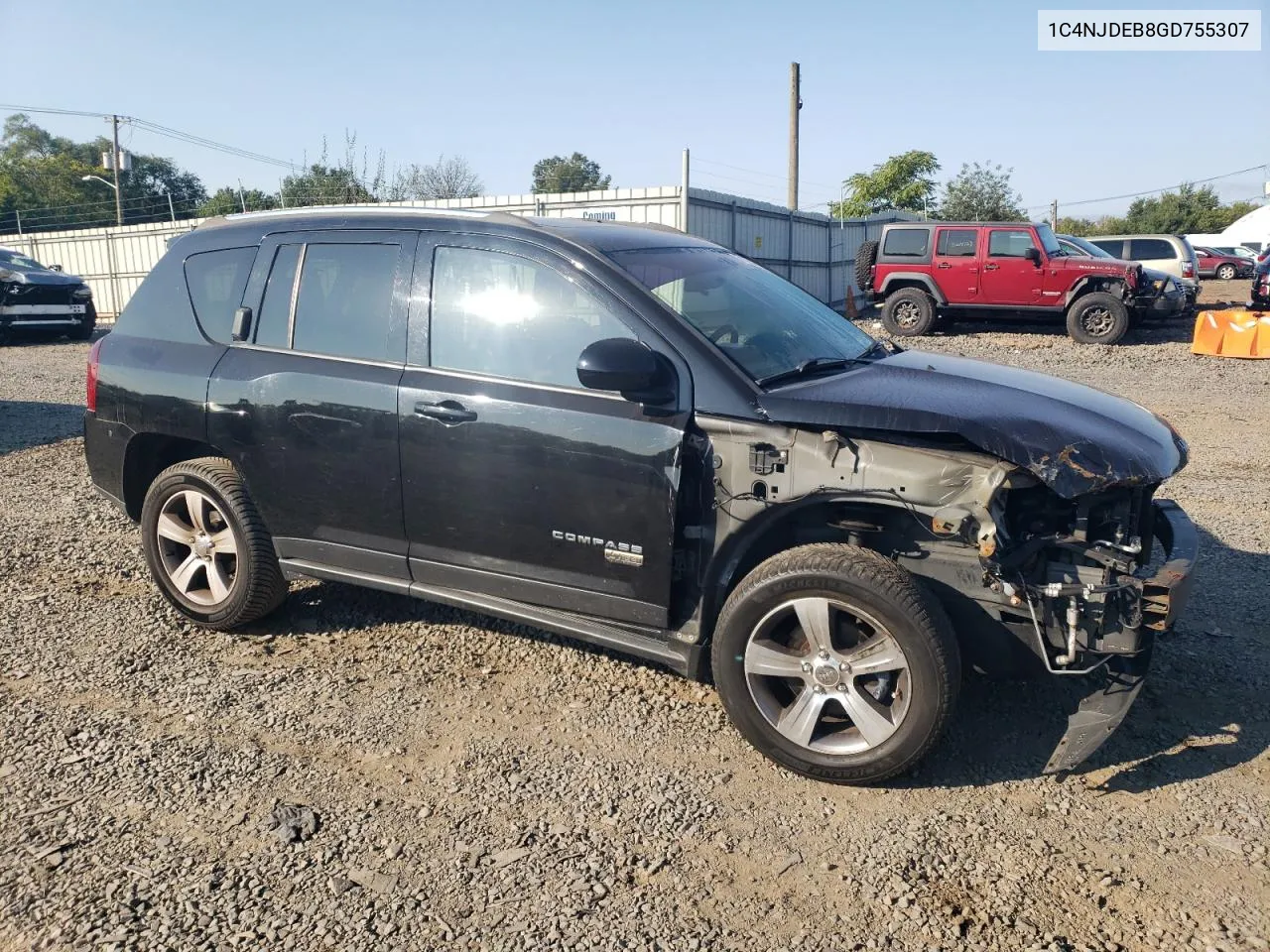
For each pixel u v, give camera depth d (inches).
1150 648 131.6
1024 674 132.3
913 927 107.8
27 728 151.3
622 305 146.7
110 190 2827.3
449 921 109.0
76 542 241.9
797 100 1364.4
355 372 164.1
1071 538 130.6
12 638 185.0
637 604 145.8
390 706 159.0
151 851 121.0
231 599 182.1
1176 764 139.3
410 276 163.2
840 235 1246.3
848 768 133.0
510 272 155.6
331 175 1026.1
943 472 127.5
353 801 132.1
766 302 166.9
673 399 141.0
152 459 196.5
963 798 132.6
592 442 143.6
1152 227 2591.0
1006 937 106.0
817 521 142.6
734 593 138.1
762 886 115.1
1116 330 661.9
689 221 869.2
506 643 182.1
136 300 195.3
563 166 2970.0
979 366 167.6
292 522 174.4
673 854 121.0
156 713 156.6
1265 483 290.4
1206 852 119.9
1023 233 697.0
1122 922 108.0
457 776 138.3
